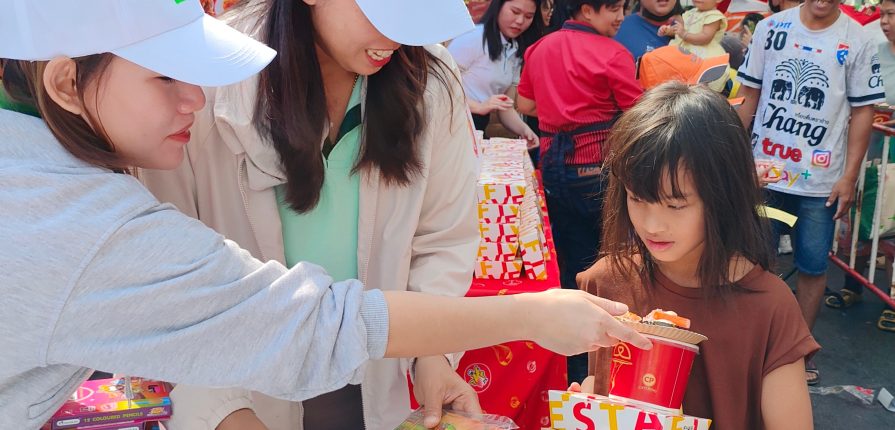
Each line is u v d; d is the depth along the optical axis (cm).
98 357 93
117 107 97
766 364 139
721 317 141
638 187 135
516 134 401
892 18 409
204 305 97
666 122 135
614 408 117
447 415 137
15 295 88
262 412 161
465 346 116
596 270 160
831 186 337
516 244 235
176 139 108
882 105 405
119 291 93
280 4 134
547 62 334
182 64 96
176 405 127
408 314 110
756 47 352
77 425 120
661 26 424
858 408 329
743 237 137
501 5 396
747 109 361
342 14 127
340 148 150
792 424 137
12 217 89
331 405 169
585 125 323
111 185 96
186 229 99
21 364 92
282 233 153
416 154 152
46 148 95
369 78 144
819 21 329
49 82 93
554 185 334
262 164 142
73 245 90
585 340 115
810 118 334
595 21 325
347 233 155
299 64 134
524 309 116
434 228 168
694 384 145
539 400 219
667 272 148
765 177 283
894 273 373
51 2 89
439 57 162
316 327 104
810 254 347
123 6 91
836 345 382
